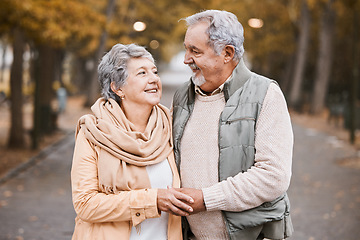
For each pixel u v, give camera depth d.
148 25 31.78
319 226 6.66
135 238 2.45
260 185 2.30
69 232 6.37
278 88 2.45
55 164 11.66
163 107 2.61
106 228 2.39
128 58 2.46
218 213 2.49
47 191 8.80
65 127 19.22
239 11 27.47
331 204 7.86
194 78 2.52
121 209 2.30
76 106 29.06
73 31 10.85
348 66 28.25
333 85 29.19
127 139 2.37
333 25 23.58
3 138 15.19
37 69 13.22
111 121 2.44
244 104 2.43
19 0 9.66
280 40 28.44
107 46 25.17
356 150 13.54
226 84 2.46
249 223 2.39
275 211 2.42
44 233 6.31
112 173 2.36
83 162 2.40
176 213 2.30
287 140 2.38
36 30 10.21
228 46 2.41
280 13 28.11
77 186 2.38
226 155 2.40
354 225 6.68
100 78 2.54
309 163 11.79
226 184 2.33
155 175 2.46
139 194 2.31
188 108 2.61
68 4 10.73
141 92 2.45
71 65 44.75
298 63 25.69
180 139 2.57
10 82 13.13
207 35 2.40
